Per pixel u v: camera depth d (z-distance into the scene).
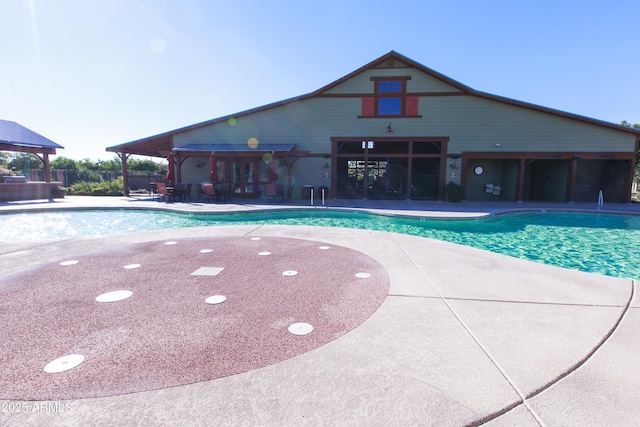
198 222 10.30
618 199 15.56
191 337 2.41
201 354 2.18
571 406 1.68
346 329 2.55
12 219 10.52
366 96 16.11
